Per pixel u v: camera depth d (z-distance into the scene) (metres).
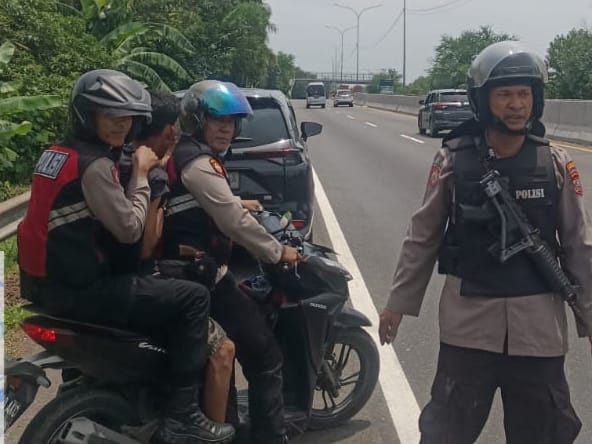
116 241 2.98
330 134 26.34
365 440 4.02
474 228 2.74
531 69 2.67
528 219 2.73
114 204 2.86
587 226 2.77
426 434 2.88
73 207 2.88
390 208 10.94
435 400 2.88
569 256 2.78
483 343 2.76
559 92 37.19
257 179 6.77
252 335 3.38
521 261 2.74
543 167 2.74
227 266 3.49
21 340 5.35
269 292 3.62
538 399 2.78
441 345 2.90
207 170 3.20
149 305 3.00
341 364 4.14
